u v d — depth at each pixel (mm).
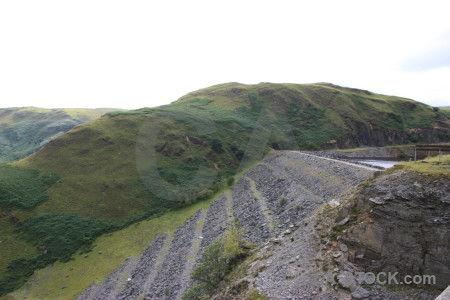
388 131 109250
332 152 80125
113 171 64500
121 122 78062
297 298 16000
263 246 25812
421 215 15195
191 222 48938
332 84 154000
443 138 111188
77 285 38906
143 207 57531
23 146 151375
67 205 57625
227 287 21438
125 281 37469
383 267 15523
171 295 31000
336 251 17656
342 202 22406
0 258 45969
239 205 46750
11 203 56188
